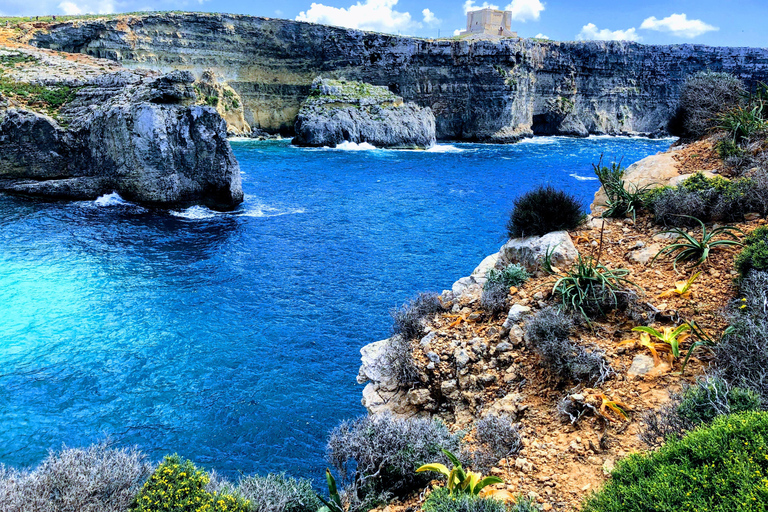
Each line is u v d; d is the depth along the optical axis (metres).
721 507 4.15
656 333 8.10
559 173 58.12
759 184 10.53
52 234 30.70
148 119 35.81
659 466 4.98
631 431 6.80
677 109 16.61
